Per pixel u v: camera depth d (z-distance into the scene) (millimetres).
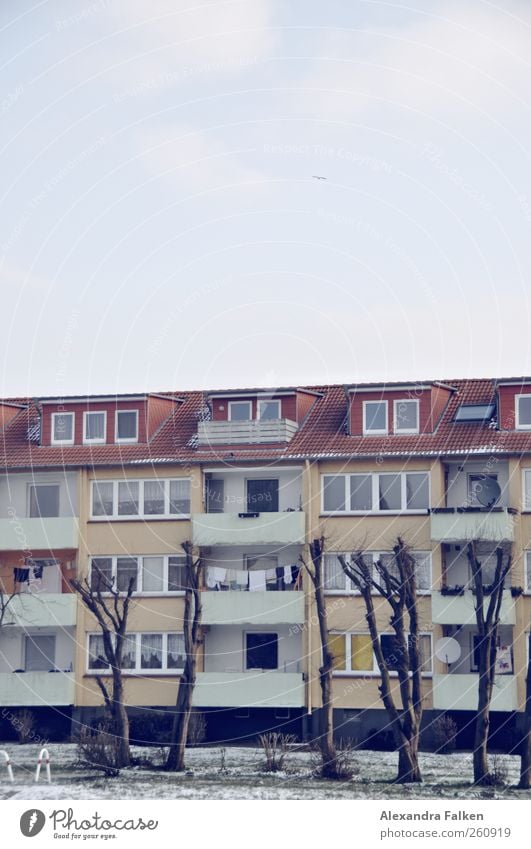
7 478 59469
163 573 56969
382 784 43281
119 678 48719
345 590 54969
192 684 49219
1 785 43312
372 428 56875
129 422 59344
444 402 57656
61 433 59750
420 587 54000
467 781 43688
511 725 51656
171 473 57750
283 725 54344
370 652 54062
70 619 56625
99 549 57625
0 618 55375
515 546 53375
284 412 58531
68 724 55906
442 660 52719
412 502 55062
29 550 58031
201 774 45375
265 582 56094
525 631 52531
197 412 60562
